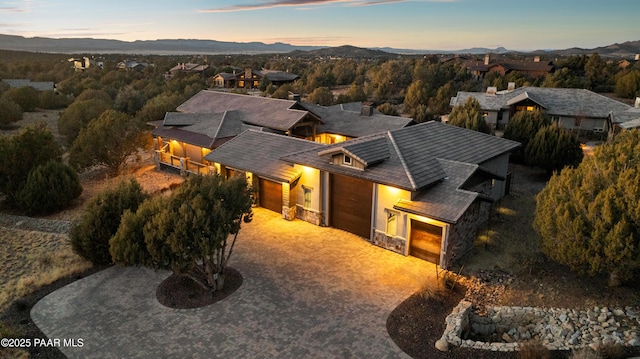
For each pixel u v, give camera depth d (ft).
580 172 53.31
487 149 80.43
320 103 242.99
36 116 226.99
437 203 58.90
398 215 62.90
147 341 44.83
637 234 44.45
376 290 54.13
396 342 44.29
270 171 77.87
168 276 58.18
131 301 52.26
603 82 266.36
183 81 289.33
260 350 43.29
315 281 56.49
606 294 48.26
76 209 88.74
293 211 77.61
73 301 52.31
